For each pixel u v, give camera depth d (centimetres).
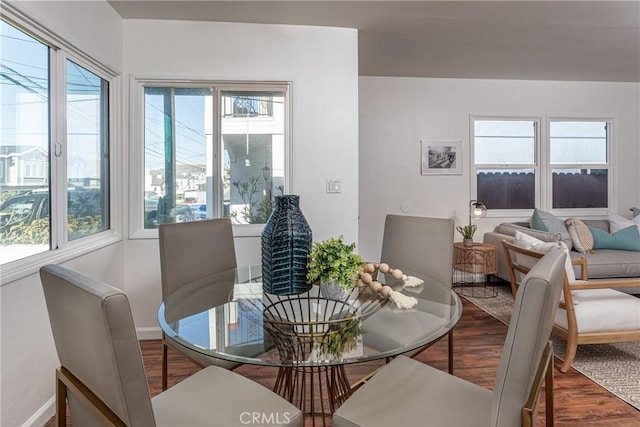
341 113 282
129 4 241
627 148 452
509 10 255
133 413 82
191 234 198
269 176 286
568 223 373
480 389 124
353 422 108
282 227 159
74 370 98
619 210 451
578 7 251
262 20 266
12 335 155
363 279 166
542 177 443
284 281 159
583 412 180
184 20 265
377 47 323
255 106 282
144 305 271
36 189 179
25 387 163
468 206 431
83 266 211
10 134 160
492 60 363
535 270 90
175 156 278
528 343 86
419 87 419
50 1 180
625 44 322
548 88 438
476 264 373
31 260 169
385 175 420
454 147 427
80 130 218
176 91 275
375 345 125
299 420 114
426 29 286
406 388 124
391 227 224
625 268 338
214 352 121
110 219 254
